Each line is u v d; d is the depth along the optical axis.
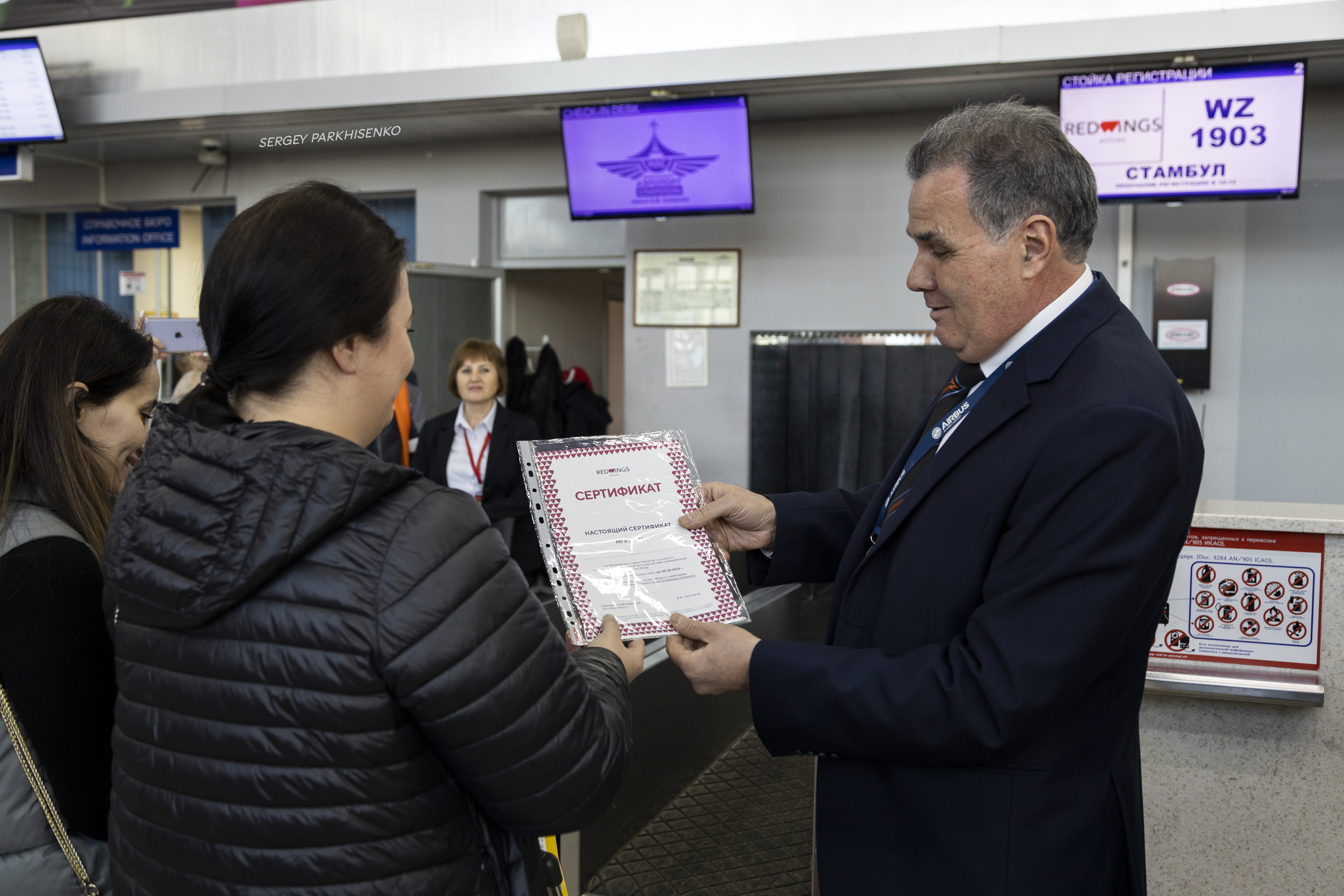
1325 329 4.90
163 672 0.86
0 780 1.09
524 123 5.97
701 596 1.33
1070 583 1.07
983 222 1.15
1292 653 1.91
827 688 1.16
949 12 4.88
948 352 5.64
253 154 7.12
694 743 3.16
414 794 0.83
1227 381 5.05
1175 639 1.99
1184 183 4.51
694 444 6.14
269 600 0.81
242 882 0.83
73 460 1.17
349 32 5.94
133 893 0.91
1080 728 1.17
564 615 1.26
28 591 1.08
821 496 1.60
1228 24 4.21
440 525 0.84
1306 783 1.91
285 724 0.80
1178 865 2.00
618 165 5.36
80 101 6.10
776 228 5.92
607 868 2.53
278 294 0.85
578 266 6.66
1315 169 4.86
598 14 5.48
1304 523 1.88
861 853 1.24
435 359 6.40
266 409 0.91
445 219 6.75
